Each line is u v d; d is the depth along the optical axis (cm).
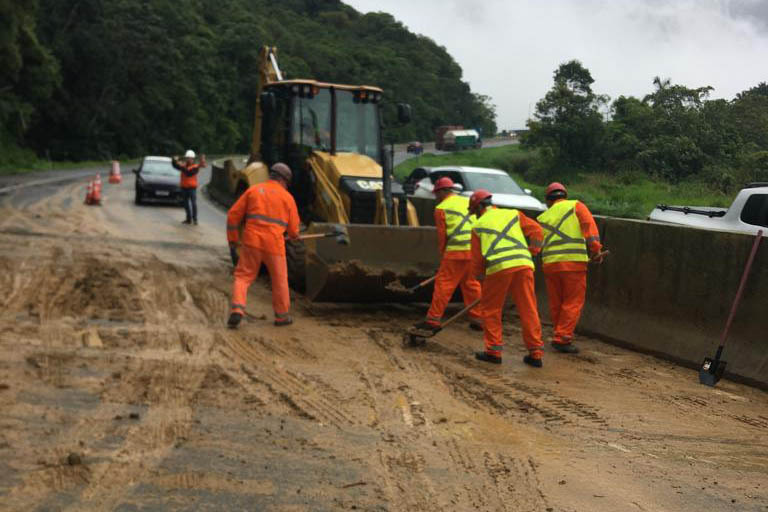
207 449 429
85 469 391
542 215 799
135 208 2147
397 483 400
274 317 842
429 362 683
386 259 893
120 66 7138
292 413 507
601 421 538
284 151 1091
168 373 582
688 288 750
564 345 766
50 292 859
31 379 539
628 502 394
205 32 10244
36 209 1886
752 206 945
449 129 9831
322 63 13638
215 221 1936
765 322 673
